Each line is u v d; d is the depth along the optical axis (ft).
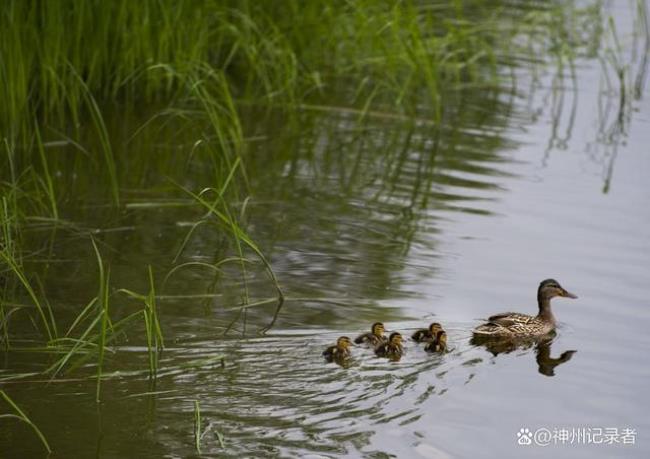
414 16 74.33
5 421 33.55
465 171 62.08
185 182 58.80
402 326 42.34
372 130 69.41
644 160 64.90
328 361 38.52
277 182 59.62
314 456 32.12
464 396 36.65
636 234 53.11
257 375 37.09
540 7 96.89
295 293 45.21
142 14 68.90
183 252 49.34
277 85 74.69
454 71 82.84
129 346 39.14
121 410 34.45
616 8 99.81
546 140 68.18
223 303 43.78
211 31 72.69
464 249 50.85
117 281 45.50
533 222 54.44
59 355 38.37
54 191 55.88
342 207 56.13
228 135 66.23
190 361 38.01
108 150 55.11
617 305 45.29
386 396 36.22
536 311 44.50
